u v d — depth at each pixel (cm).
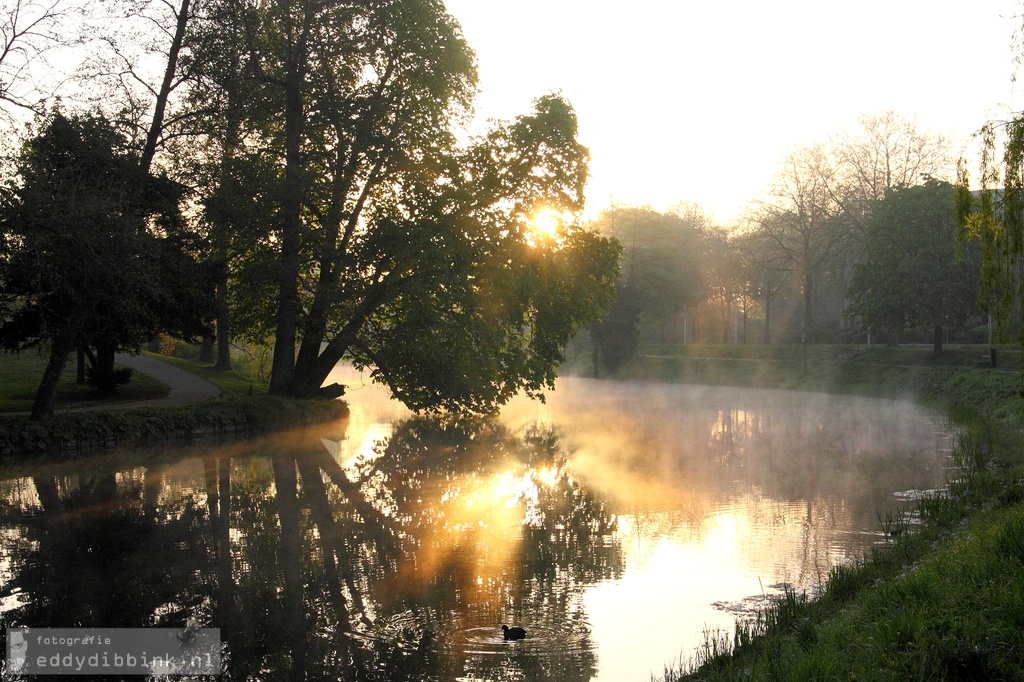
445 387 3191
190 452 2658
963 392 3819
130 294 2406
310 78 3162
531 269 3291
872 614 785
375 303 3253
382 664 878
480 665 871
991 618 703
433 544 1423
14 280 2355
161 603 1098
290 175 2972
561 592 1131
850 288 5150
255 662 892
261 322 3781
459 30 3322
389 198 3338
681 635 950
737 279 7831
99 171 2458
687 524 1549
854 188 5916
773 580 1162
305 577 1216
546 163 3381
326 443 3005
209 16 2766
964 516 1330
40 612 1066
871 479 1970
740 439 3008
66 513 1695
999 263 1455
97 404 3362
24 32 2244
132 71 2633
